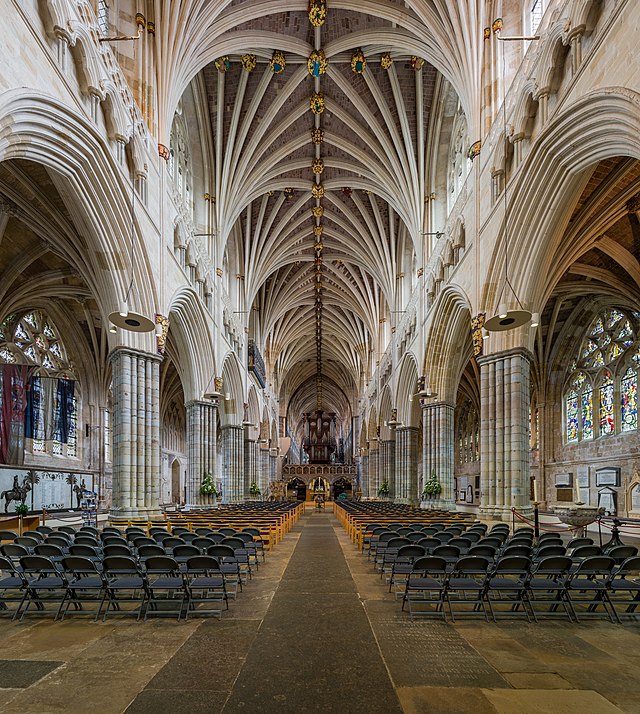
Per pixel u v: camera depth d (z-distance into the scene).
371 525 13.69
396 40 22.03
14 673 5.11
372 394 49.50
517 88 14.60
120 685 4.82
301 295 49.75
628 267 19.39
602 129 10.90
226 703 4.45
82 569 7.02
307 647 5.81
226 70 24.78
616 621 6.94
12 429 20.98
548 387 28.88
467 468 41.56
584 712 4.32
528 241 14.55
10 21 9.07
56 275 22.05
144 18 17.17
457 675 5.05
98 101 12.92
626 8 9.41
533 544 10.13
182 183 24.20
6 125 9.64
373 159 28.80
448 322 23.92
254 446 42.75
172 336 24.23
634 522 16.91
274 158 28.73
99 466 29.16
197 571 7.87
